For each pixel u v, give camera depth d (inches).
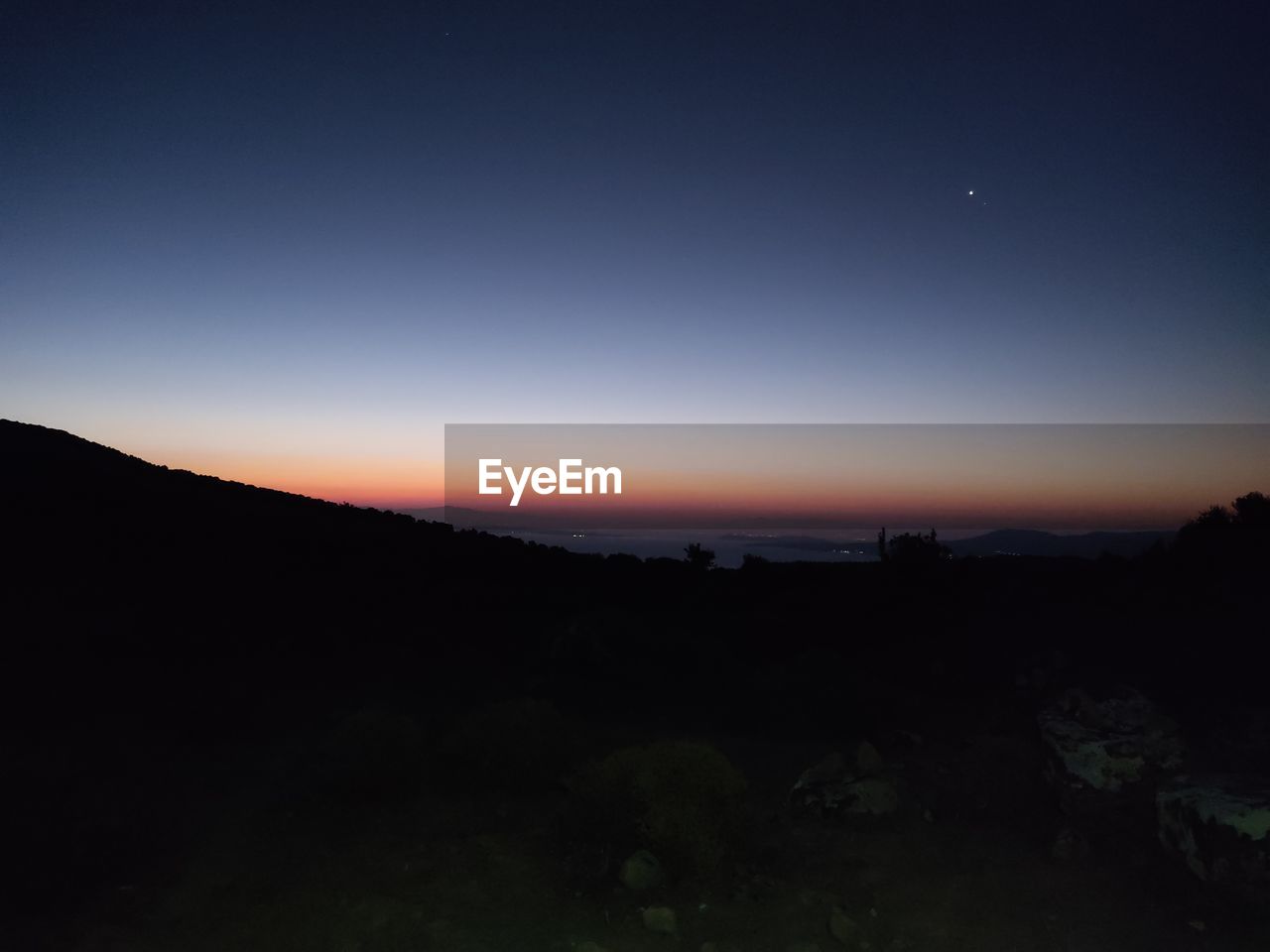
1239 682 363.3
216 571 793.6
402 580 862.5
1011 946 210.8
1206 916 217.5
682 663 506.6
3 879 243.8
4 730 385.7
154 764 359.9
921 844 275.9
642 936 217.5
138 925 220.8
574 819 268.1
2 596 615.8
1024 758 332.2
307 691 495.2
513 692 510.6
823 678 452.1
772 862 262.5
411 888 244.1
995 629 561.6
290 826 293.1
